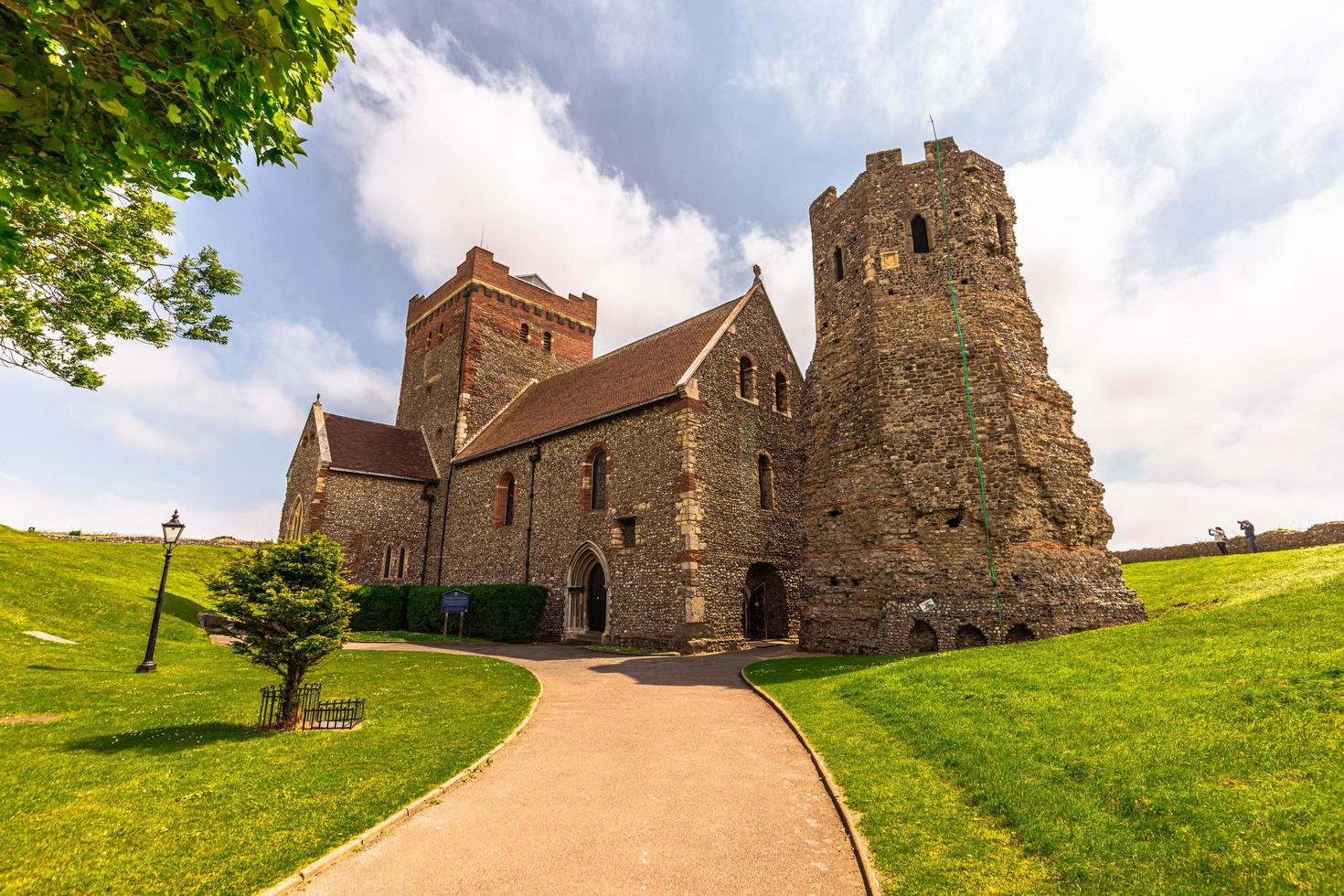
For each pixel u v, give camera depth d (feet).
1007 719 25.77
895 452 55.83
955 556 51.39
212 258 42.29
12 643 50.21
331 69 17.74
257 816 19.63
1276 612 35.63
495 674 47.75
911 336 58.08
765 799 21.50
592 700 38.42
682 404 71.51
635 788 22.74
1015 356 56.08
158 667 49.75
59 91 14.47
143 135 16.17
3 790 21.56
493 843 18.34
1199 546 94.38
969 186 60.08
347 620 33.01
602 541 76.89
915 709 28.99
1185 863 14.66
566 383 107.96
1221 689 24.75
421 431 126.93
